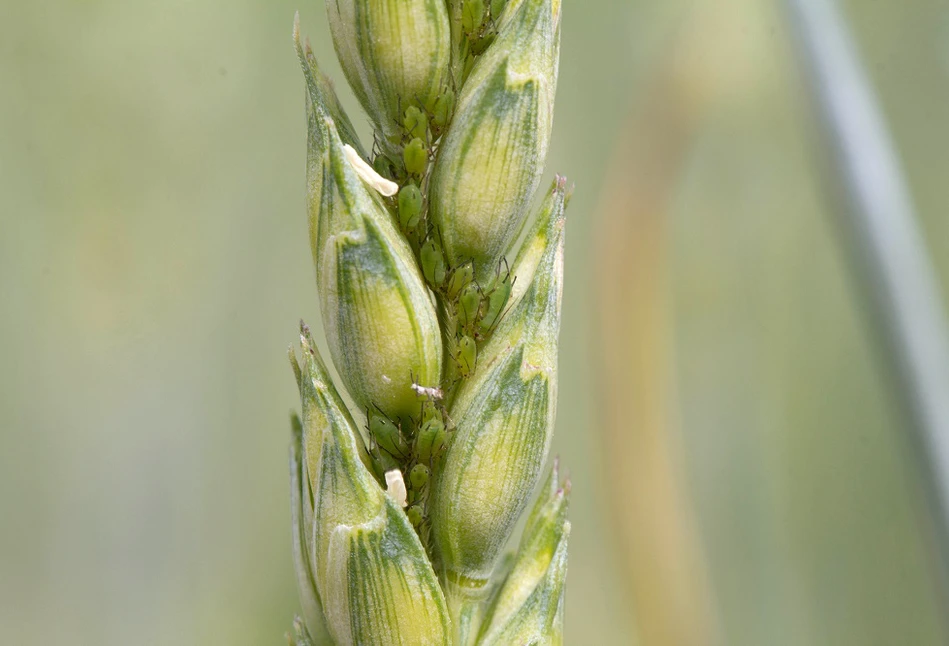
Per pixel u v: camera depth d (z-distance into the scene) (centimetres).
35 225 19
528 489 12
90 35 19
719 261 19
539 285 11
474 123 11
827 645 16
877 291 13
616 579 16
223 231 20
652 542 16
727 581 17
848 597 17
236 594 18
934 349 12
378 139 12
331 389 11
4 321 19
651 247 16
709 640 16
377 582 11
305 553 12
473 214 11
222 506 19
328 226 11
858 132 13
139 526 19
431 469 12
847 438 18
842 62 13
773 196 19
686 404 18
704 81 17
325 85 12
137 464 19
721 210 19
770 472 18
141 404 19
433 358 11
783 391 18
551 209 12
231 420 19
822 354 18
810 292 19
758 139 18
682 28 17
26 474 19
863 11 20
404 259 11
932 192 19
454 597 12
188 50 19
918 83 20
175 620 18
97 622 18
